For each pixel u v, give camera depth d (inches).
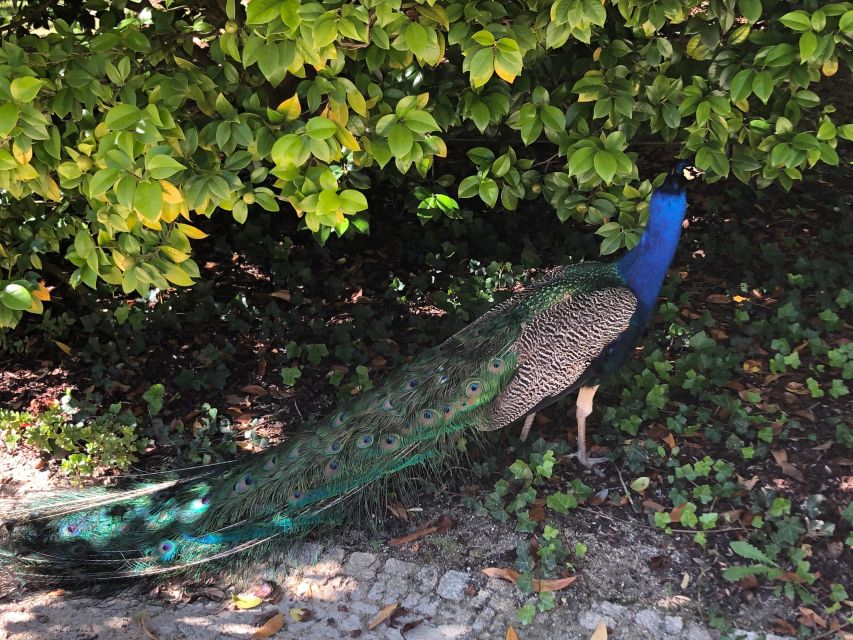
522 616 146.5
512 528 165.6
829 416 186.7
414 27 131.0
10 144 133.0
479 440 176.6
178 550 155.3
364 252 266.4
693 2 156.8
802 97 169.9
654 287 172.6
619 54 169.0
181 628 146.3
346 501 163.6
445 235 269.4
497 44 135.0
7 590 154.0
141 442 189.5
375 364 216.8
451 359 170.4
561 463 180.7
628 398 194.2
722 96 164.6
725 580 152.9
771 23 178.7
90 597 152.1
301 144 132.0
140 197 123.4
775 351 209.3
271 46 129.1
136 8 194.5
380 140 144.7
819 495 163.2
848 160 296.2
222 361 217.6
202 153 146.6
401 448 164.7
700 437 184.7
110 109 135.5
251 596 153.9
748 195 281.9
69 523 158.1
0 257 161.9
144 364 218.1
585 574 155.3
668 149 302.2
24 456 188.5
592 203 179.0
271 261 261.9
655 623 145.7
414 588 154.6
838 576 151.8
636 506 169.5
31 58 141.3
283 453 166.2
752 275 243.0
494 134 207.0
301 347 219.6
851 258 241.6
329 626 147.2
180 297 238.7
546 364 164.9
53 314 237.1
